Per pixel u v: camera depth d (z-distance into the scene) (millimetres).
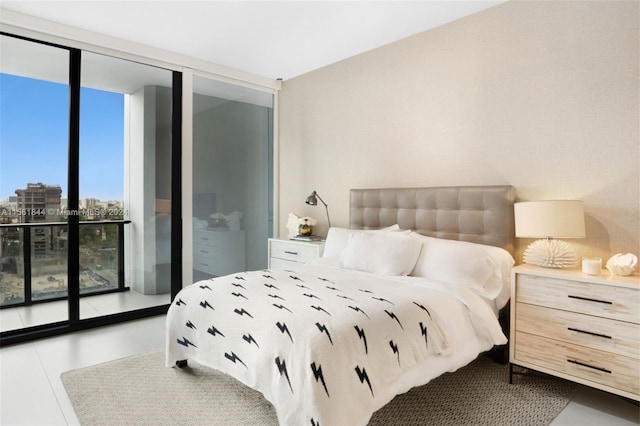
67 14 2980
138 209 3691
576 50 2543
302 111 4539
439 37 3246
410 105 3459
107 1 2787
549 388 2293
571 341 2135
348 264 2990
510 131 2852
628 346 1938
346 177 4047
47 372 2463
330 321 1739
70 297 3289
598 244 2471
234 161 4441
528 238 2768
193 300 2346
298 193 4621
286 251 4141
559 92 2617
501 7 2879
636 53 2316
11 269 3170
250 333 1845
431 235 3209
